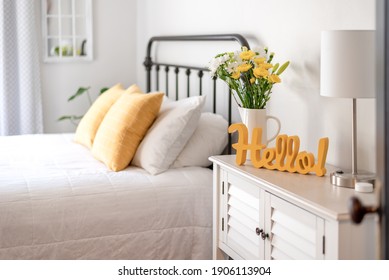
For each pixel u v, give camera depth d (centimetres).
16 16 425
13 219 240
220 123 299
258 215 217
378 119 130
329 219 174
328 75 193
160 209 260
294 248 195
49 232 244
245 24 294
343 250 170
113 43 462
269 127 277
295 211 193
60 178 264
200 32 346
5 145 344
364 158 217
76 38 457
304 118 250
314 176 214
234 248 238
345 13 221
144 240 258
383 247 129
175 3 383
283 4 260
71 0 450
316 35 239
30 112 433
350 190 194
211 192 268
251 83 238
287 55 259
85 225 249
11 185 252
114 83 466
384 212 129
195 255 265
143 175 273
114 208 254
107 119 304
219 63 243
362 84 188
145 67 429
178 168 287
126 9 462
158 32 417
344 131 227
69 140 364
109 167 284
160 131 280
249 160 246
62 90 454
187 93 361
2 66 423
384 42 128
